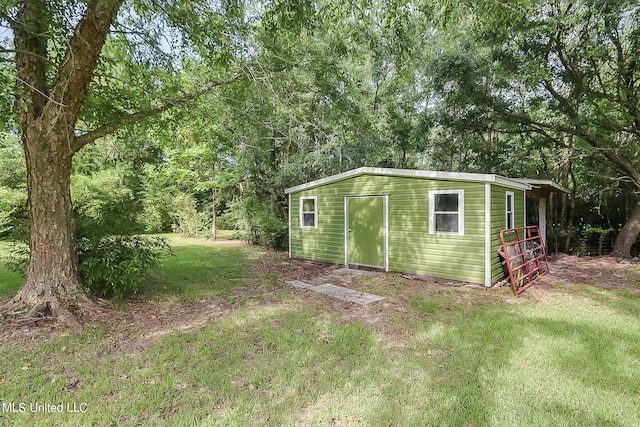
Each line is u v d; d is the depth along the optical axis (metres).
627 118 9.62
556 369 3.11
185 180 15.52
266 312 4.81
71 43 4.18
